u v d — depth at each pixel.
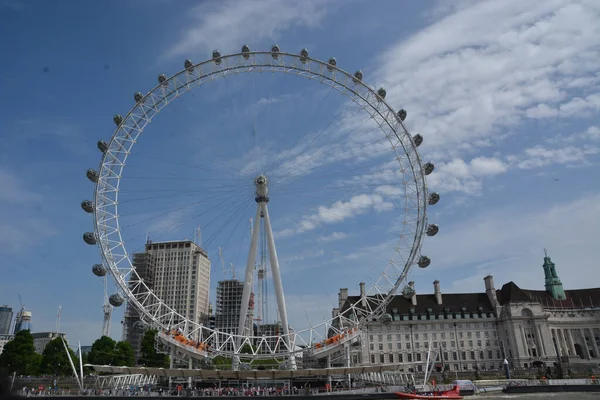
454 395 78.12
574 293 182.12
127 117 83.81
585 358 164.62
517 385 89.69
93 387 83.25
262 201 88.75
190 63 85.62
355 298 170.38
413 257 83.56
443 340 161.75
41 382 87.31
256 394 77.06
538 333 157.62
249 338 83.69
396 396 75.31
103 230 80.62
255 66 88.44
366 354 160.12
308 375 80.25
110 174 82.81
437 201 85.12
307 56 87.38
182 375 79.00
